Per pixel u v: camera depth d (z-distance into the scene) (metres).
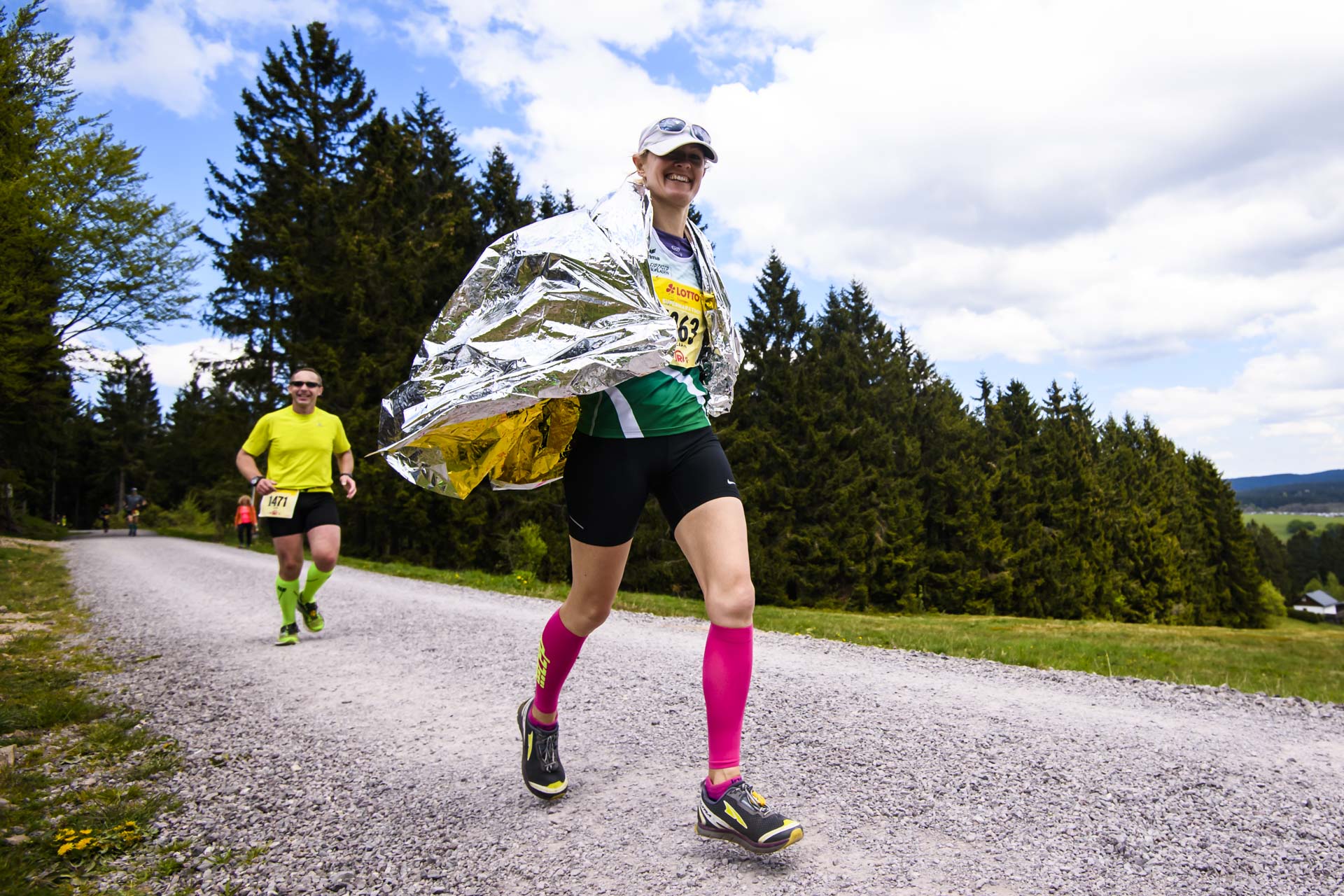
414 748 3.28
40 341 19.16
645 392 2.23
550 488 25.80
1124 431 60.03
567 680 4.50
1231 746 3.49
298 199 27.86
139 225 19.69
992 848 2.26
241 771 3.02
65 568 12.96
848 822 2.44
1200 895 2.00
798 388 36.28
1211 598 58.91
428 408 2.15
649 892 2.00
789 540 34.41
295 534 5.74
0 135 17.81
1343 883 2.07
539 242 2.19
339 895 2.05
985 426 48.50
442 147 33.59
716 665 2.19
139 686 4.47
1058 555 44.78
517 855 2.23
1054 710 4.09
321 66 30.61
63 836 2.37
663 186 2.37
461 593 9.88
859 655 5.81
